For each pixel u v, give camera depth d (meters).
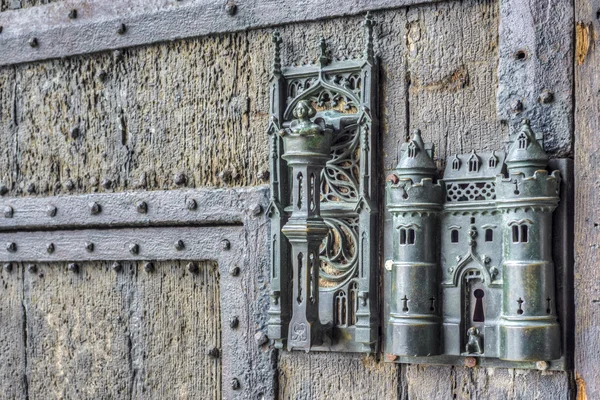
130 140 2.19
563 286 1.69
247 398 2.01
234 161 2.05
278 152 1.95
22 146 2.34
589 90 1.68
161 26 2.14
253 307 2.00
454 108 1.82
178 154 2.12
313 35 1.97
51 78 2.31
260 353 2.00
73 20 2.27
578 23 1.70
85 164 2.25
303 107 1.82
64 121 2.28
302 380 1.96
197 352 2.10
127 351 2.19
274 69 1.97
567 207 1.69
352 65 1.90
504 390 1.74
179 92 2.13
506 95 1.75
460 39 1.82
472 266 1.75
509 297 1.68
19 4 2.37
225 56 2.08
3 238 2.35
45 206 2.27
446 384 1.80
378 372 1.88
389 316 1.83
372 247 1.86
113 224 2.18
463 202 1.76
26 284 2.34
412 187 1.76
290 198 1.95
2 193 2.36
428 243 1.77
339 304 1.90
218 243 2.05
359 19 1.92
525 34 1.74
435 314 1.77
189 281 2.12
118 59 2.21
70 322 2.27
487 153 1.76
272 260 1.93
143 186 2.17
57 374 2.29
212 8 2.08
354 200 1.89
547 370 1.70
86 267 2.25
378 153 1.89
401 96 1.87
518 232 1.68
